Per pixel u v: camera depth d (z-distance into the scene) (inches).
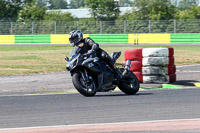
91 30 6146.7
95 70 1205.1
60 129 751.7
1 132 738.2
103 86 1254.3
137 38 5767.7
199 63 2787.9
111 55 1304.1
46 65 2758.4
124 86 1285.7
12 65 2765.7
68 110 981.2
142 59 1701.5
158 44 5585.6
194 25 5689.0
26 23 6338.6
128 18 7800.2
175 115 874.8
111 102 1098.1
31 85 1694.1
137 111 939.3
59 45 5649.6
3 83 1782.7
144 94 1282.0
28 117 898.1
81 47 1226.6
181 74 2010.3
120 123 799.1
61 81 1811.0
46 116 904.3
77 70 1217.4
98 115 900.0
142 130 730.8
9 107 1059.3
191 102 1063.0
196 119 820.6
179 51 4116.6
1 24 6378.0
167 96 1200.8
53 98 1229.7
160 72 1660.9
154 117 857.5
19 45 5836.6
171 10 7859.3
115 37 5871.1
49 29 6264.8
